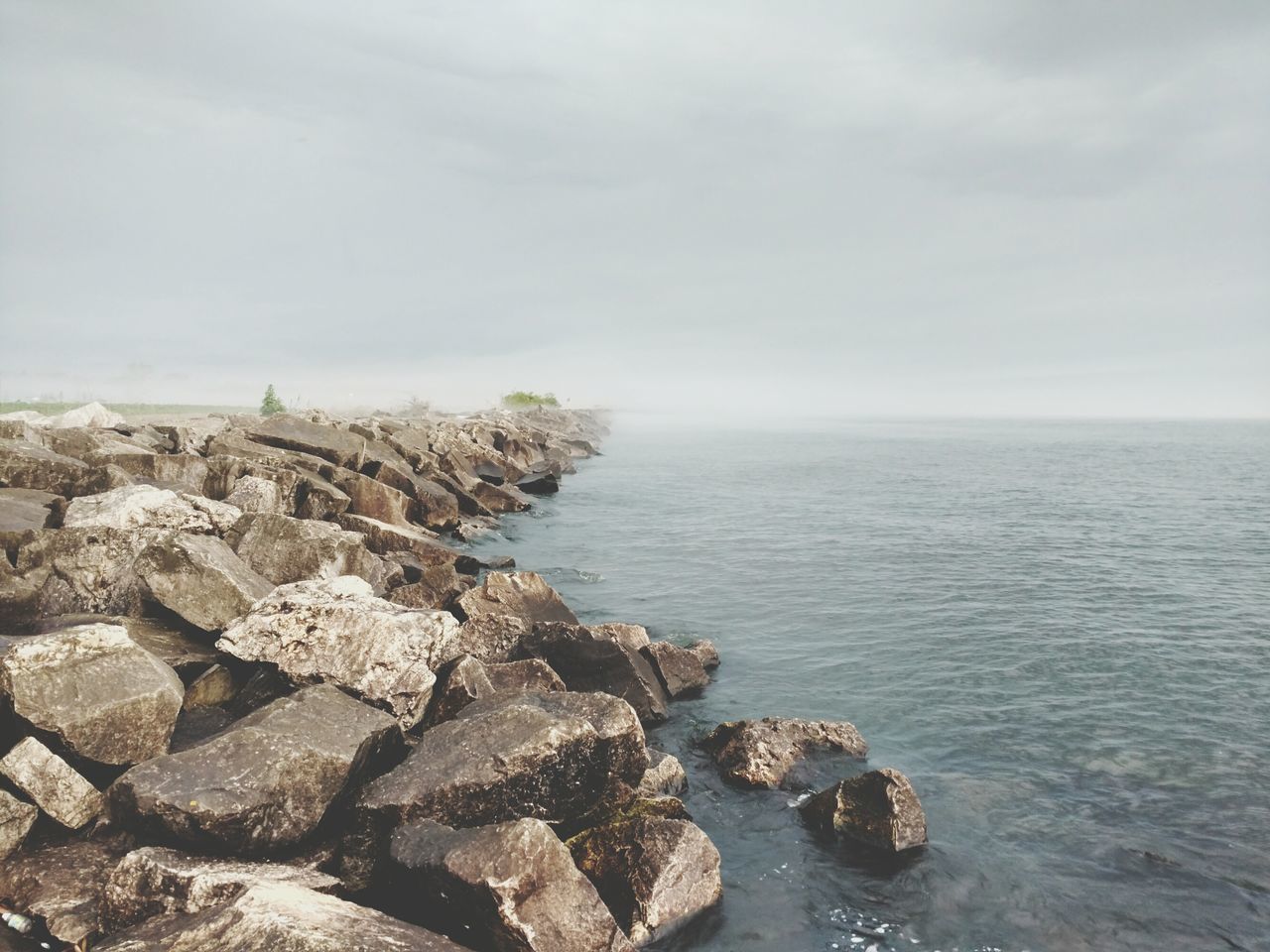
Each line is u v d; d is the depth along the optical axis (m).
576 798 11.30
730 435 121.19
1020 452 92.88
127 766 10.32
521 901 8.40
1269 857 11.67
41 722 9.83
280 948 6.93
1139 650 20.67
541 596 19.69
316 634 12.84
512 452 56.97
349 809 10.24
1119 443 117.00
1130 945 9.84
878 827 11.69
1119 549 33.31
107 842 9.54
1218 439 133.12
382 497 27.88
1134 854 11.70
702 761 14.29
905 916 10.27
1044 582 27.61
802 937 9.83
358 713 11.55
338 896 8.90
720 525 38.50
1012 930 10.05
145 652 11.17
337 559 18.52
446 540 30.86
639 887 9.77
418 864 8.98
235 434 29.97
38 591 14.25
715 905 10.26
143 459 23.53
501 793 10.50
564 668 16.56
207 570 14.43
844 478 60.44
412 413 84.69
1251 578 28.38
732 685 18.16
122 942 7.23
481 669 14.26
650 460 75.25
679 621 22.88
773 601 25.08
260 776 9.55
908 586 26.98
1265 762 14.63
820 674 18.88
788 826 12.23
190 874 8.25
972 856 11.56
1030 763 14.49
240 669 13.53
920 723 16.19
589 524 38.31
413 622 13.27
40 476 20.45
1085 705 17.12
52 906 8.44
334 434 32.44
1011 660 19.83
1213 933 10.05
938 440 117.88
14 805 9.17
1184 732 15.85
